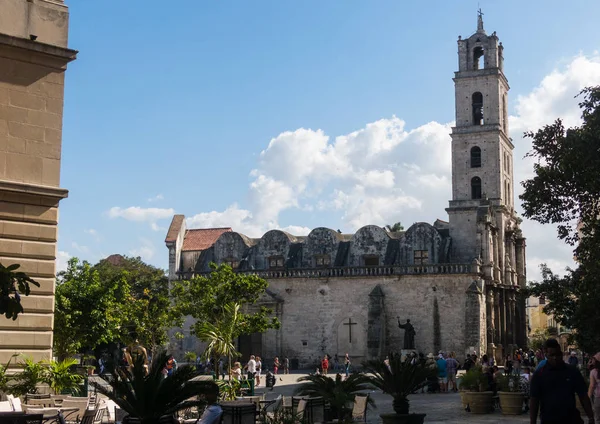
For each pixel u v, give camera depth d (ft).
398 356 89.61
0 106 92.12
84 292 160.15
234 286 194.39
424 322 248.32
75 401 90.84
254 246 279.28
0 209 90.89
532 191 111.04
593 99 108.99
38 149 94.38
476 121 280.51
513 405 110.32
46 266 93.35
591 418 50.90
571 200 111.14
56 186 95.14
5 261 90.53
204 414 63.46
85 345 165.78
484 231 258.16
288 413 77.20
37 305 92.17
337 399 83.15
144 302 200.44
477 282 246.68
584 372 121.90
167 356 60.95
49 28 96.48
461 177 272.10
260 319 193.06
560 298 113.50
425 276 249.75
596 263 104.68
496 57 276.00
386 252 266.98
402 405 87.92
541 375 51.72
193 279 203.41
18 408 79.66
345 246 272.72
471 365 177.37
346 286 257.75
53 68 96.63
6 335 90.02
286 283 263.29
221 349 141.28
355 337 254.68
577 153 104.47
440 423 101.40
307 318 260.01
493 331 256.52
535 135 112.78
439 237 262.06
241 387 138.41
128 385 59.31
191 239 294.25
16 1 94.22
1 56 92.58
